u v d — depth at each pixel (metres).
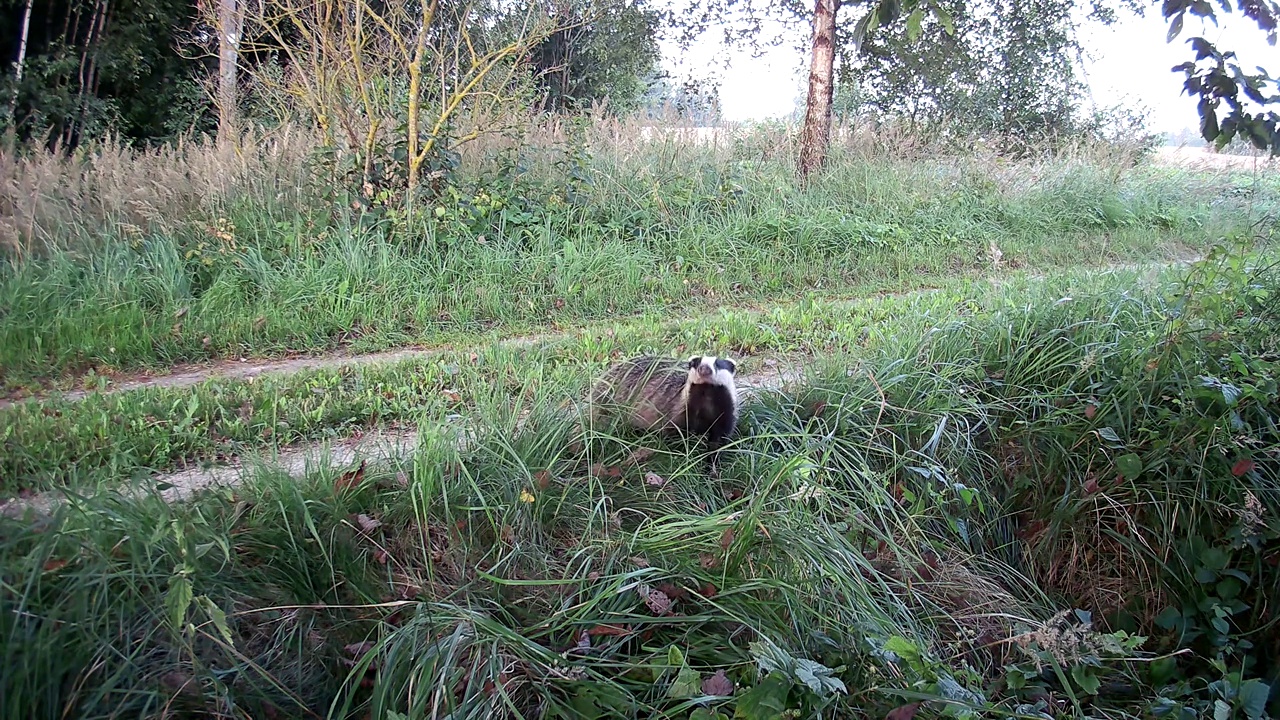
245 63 13.70
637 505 4.81
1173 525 5.20
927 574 4.91
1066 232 14.41
